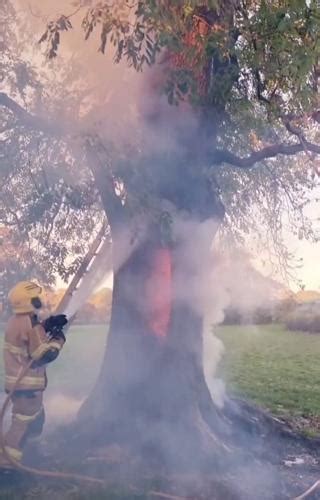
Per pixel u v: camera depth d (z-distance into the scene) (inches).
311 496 237.6
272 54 260.1
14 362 239.9
